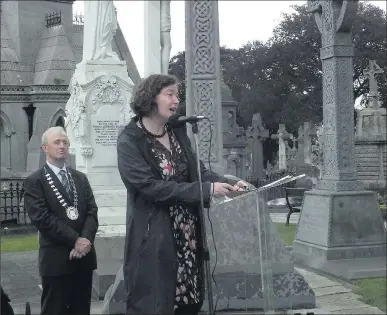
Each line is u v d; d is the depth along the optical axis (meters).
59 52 24.50
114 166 7.18
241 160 18.83
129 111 7.28
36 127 23.89
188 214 2.98
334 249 3.63
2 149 24.62
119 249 6.05
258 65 19.22
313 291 3.34
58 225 4.11
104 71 7.31
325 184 5.83
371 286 3.04
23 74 24.86
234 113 19.28
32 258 8.18
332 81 6.03
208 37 5.77
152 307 2.77
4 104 24.27
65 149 4.31
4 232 10.55
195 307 2.99
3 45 24.92
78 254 4.14
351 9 5.81
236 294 4.04
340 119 5.93
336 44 6.02
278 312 3.53
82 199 4.33
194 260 2.97
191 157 3.03
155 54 8.03
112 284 5.19
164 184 2.77
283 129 16.80
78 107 7.20
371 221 3.87
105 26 7.42
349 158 5.84
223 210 4.20
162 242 2.81
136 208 2.88
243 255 4.13
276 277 3.68
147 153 2.88
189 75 5.79
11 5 25.59
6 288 6.33
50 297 4.18
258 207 3.87
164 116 2.92
